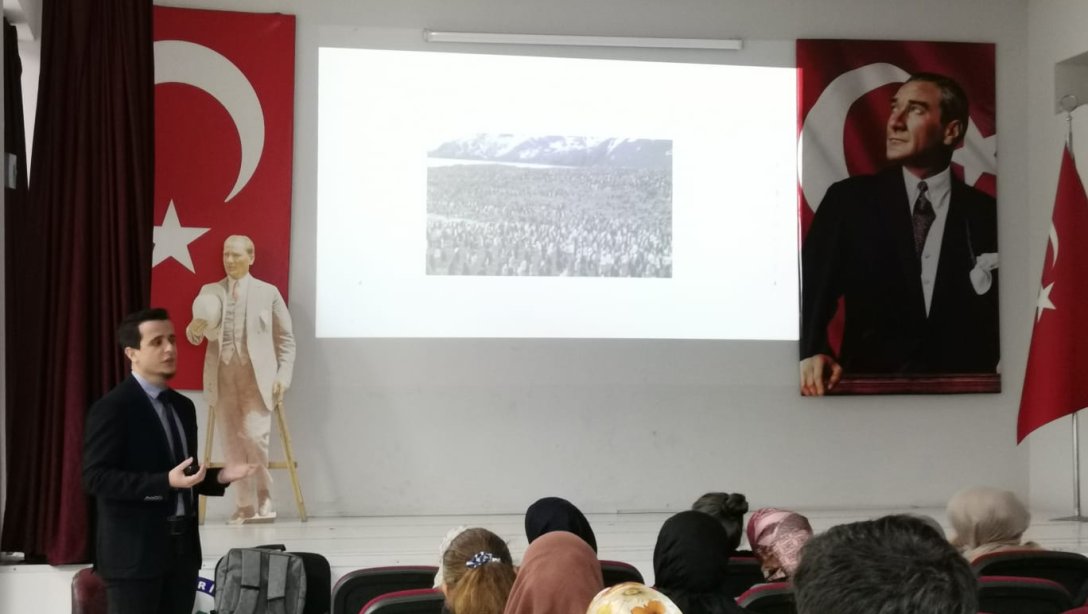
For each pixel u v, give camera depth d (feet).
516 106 26.13
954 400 27.32
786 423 26.73
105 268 18.58
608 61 26.43
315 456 25.22
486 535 8.38
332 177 25.48
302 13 25.54
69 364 18.29
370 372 25.48
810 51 26.91
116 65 18.76
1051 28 26.89
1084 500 25.63
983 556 11.23
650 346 26.35
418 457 25.57
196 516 12.35
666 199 26.50
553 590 6.47
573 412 26.08
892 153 27.12
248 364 23.99
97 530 11.96
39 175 18.61
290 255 25.26
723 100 26.71
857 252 26.89
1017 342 27.58
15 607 17.89
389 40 25.75
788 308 26.84
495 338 25.90
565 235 26.20
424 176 25.77
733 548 11.76
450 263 25.80
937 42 27.35
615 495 26.12
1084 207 23.63
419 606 9.56
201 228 24.75
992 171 27.45
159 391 12.19
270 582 14.01
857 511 26.50
